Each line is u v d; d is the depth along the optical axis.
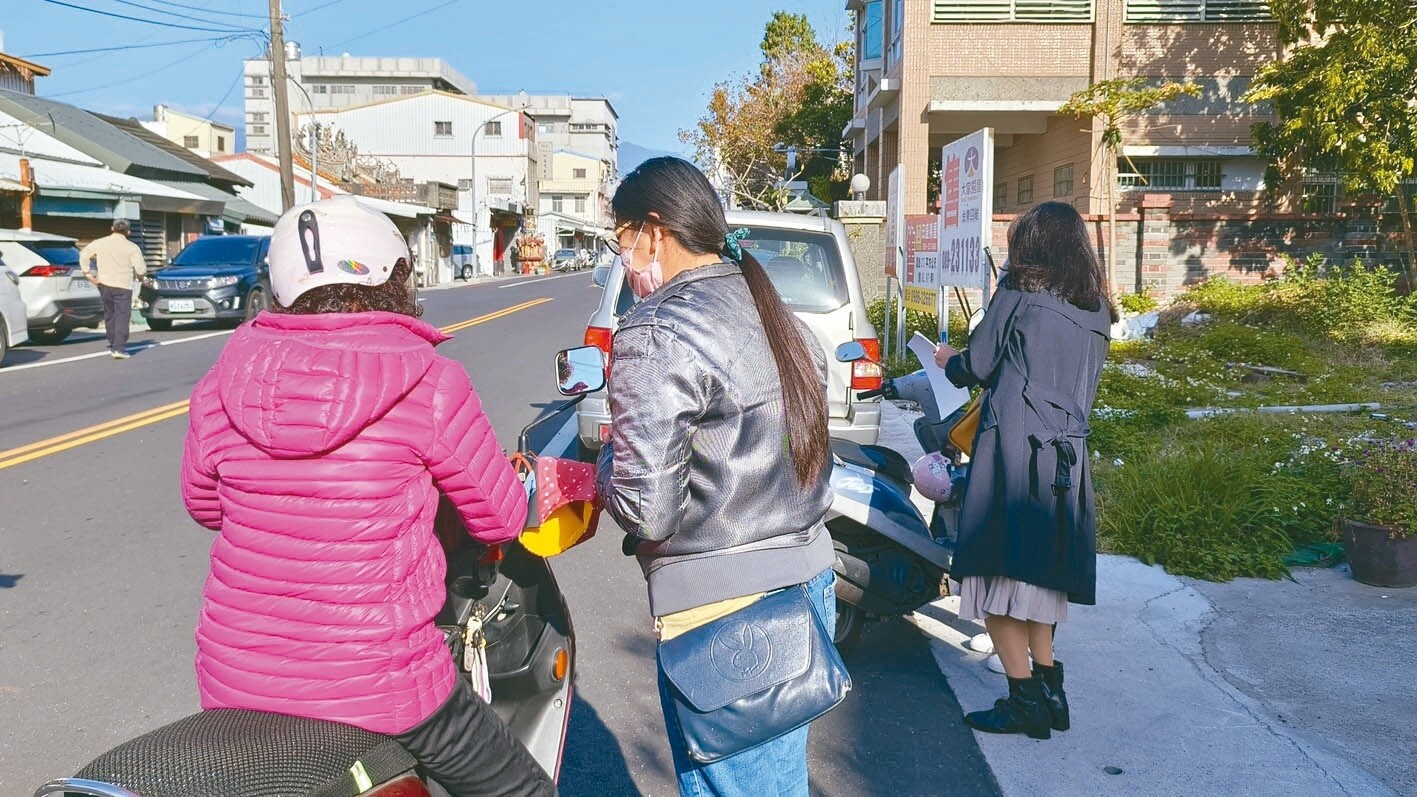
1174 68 19.64
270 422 1.88
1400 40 14.61
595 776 3.56
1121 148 19.31
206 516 2.14
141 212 25.97
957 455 4.42
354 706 1.92
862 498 4.23
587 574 5.73
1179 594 5.22
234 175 33.88
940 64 20.20
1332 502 6.01
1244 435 8.14
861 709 4.06
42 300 15.98
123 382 12.48
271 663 1.92
